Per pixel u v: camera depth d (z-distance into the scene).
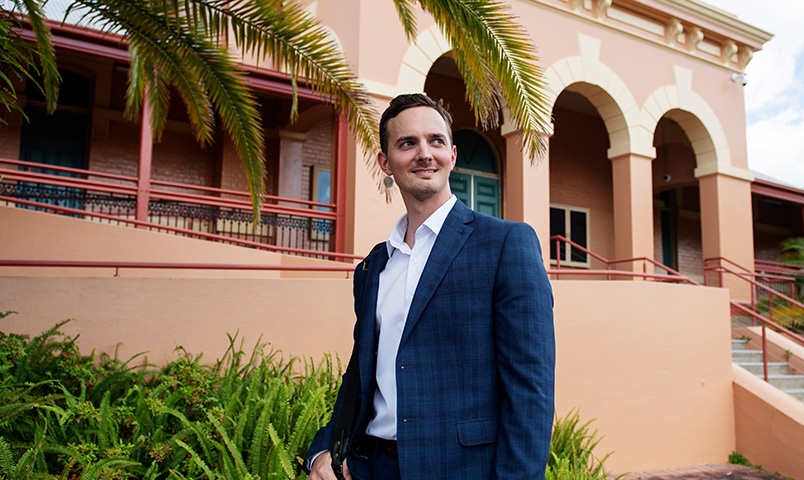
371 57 8.71
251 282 5.21
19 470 2.86
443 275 1.75
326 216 8.48
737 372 7.50
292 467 3.35
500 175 13.05
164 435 3.74
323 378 4.82
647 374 6.83
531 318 1.63
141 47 5.41
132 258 7.02
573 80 10.55
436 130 1.89
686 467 6.86
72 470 3.34
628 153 10.97
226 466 3.27
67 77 9.87
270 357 4.91
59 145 9.63
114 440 3.35
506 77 4.83
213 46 5.30
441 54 9.29
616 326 6.73
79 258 6.80
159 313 4.91
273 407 3.93
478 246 1.76
